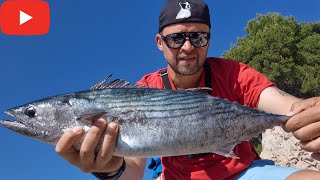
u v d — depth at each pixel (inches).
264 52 132.4
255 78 33.3
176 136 28.0
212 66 34.8
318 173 28.7
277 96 31.8
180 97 28.5
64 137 27.4
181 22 33.2
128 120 27.8
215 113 28.6
